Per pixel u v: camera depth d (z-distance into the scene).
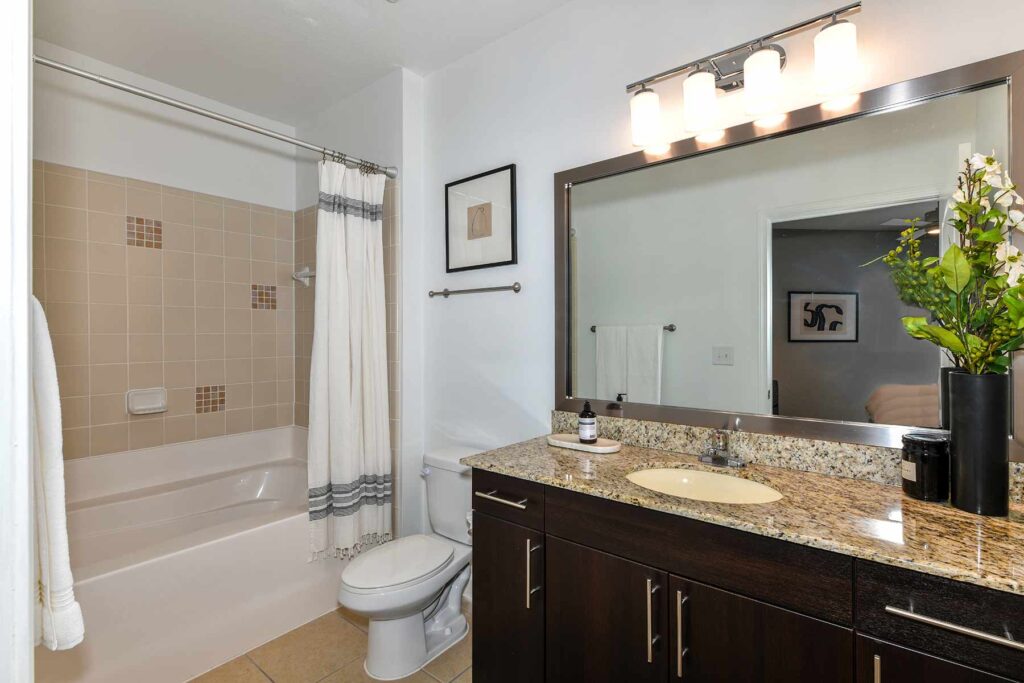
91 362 2.27
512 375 2.12
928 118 1.24
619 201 1.78
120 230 2.36
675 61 1.65
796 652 0.99
